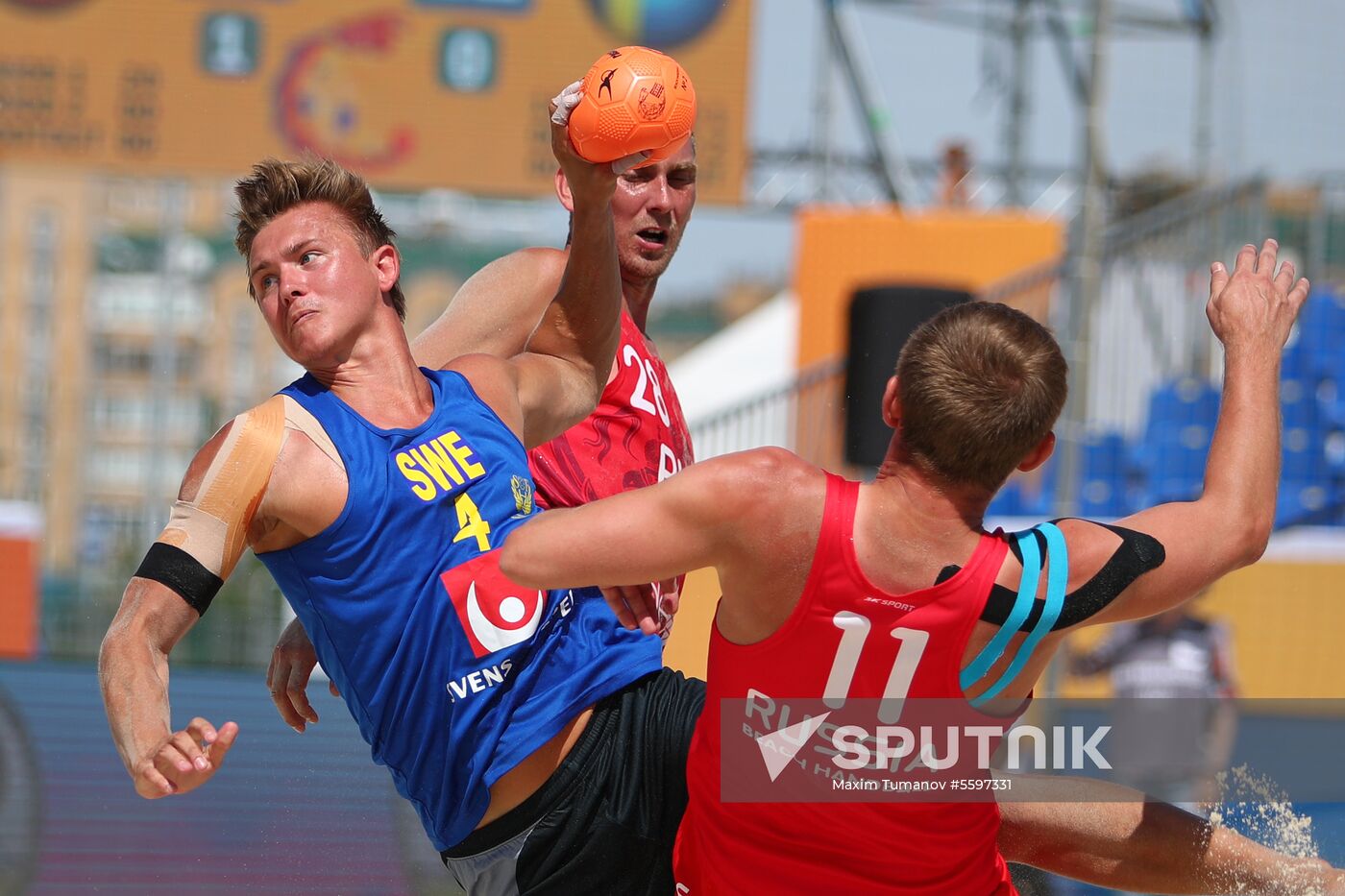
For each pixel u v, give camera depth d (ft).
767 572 24.90
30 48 116.88
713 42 117.60
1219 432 26.99
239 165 118.11
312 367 29.17
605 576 24.81
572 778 29.53
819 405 96.22
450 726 28.86
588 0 118.11
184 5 116.98
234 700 73.41
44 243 131.75
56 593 99.04
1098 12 84.58
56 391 119.03
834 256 116.16
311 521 27.78
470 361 31.50
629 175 37.99
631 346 37.50
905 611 24.82
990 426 24.26
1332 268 101.14
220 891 54.44
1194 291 96.37
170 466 120.16
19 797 62.69
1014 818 30.83
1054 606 24.94
